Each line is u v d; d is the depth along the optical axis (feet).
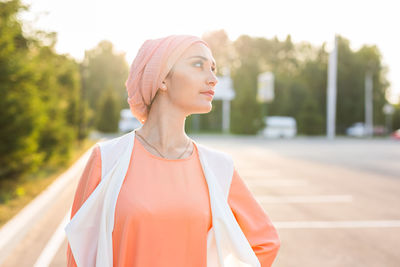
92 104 180.24
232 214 3.56
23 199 22.36
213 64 3.78
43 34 28.73
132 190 3.38
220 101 178.91
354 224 18.81
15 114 22.90
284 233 17.26
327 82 175.42
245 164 46.52
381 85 182.09
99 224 3.31
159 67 3.55
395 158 55.88
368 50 179.93
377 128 173.68
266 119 134.72
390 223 19.01
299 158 55.21
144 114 3.87
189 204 3.43
